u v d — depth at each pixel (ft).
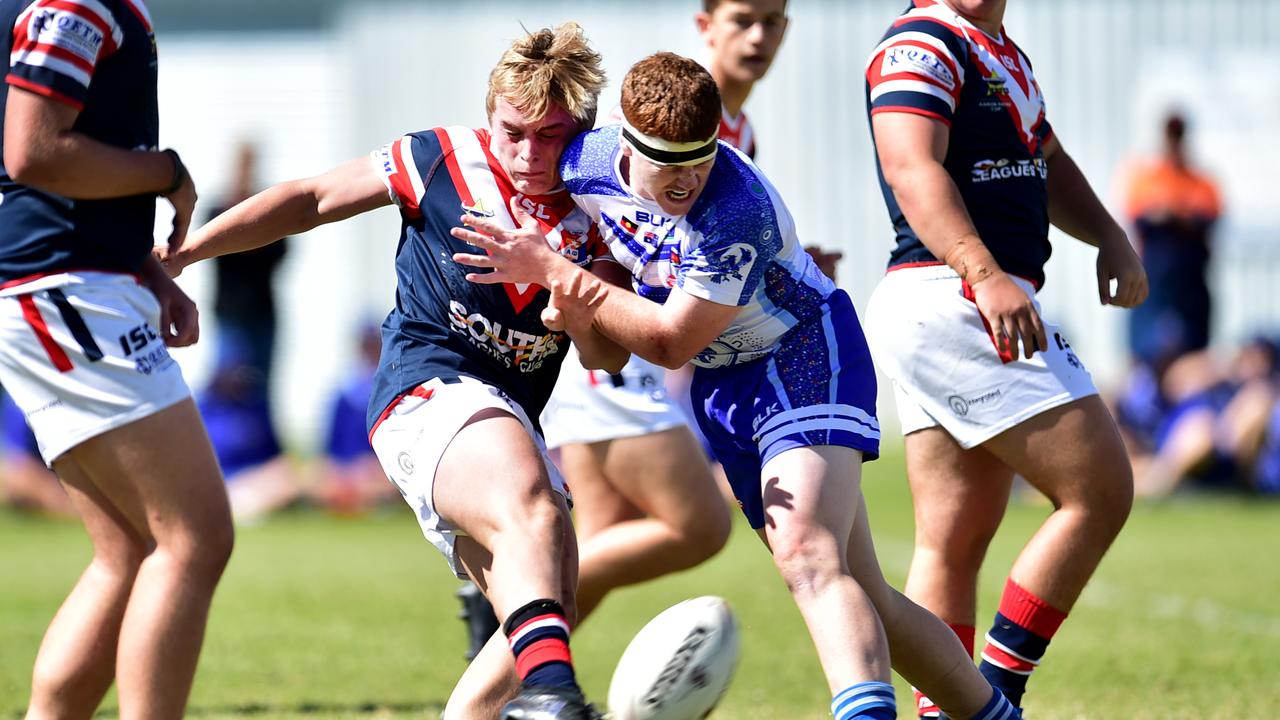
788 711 61.67
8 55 40.98
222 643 78.23
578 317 44.75
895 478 181.37
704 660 41.96
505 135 45.06
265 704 63.16
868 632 43.16
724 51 63.98
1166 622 84.48
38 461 151.43
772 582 104.63
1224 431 162.30
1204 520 143.23
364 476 155.84
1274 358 163.53
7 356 41.63
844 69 232.53
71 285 41.29
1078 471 50.55
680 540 62.34
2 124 41.32
